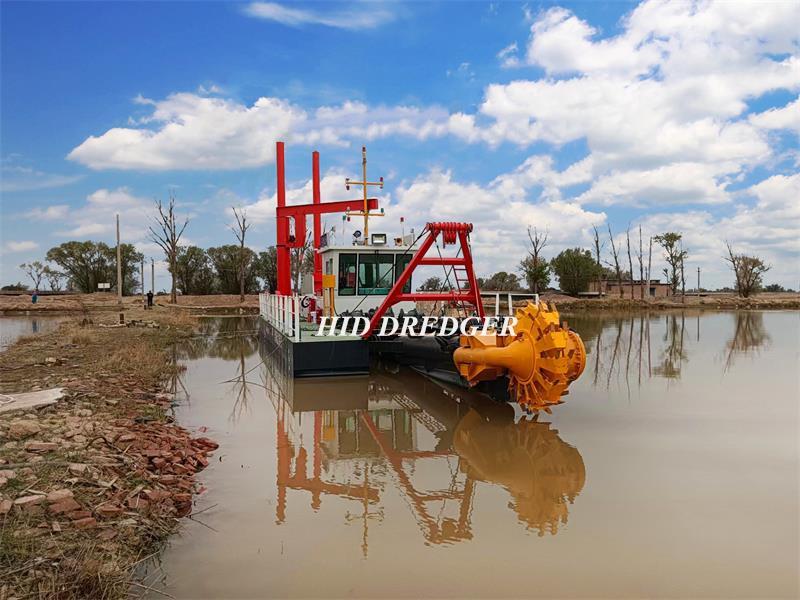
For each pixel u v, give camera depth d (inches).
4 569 149.9
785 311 2041.1
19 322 1352.1
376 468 271.3
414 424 362.0
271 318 723.4
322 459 286.0
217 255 2787.9
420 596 157.4
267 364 662.5
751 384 491.2
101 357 576.1
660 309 2171.5
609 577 167.3
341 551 183.5
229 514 212.2
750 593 158.2
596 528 200.5
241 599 154.3
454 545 187.9
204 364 663.1
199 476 256.4
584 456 287.1
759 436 321.1
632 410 389.1
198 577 165.3
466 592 159.3
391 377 531.2
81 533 176.1
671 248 2694.4
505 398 394.9
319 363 502.3
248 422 367.6
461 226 467.2
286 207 795.4
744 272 2716.5
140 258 2984.7
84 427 283.6
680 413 379.6
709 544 187.5
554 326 333.4
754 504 221.5
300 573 168.7
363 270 629.0
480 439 322.7
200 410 404.2
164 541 187.3
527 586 162.6
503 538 193.5
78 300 2081.7
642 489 239.1
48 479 209.5
